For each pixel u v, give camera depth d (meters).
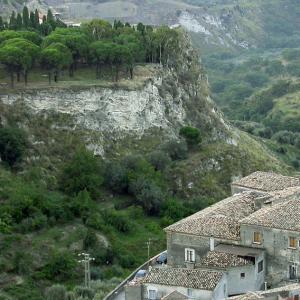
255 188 185.88
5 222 195.12
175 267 155.75
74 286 181.88
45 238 196.50
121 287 160.50
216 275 145.00
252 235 156.50
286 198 169.62
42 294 179.12
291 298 134.12
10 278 181.88
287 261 153.62
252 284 151.00
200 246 159.88
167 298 139.88
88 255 182.38
